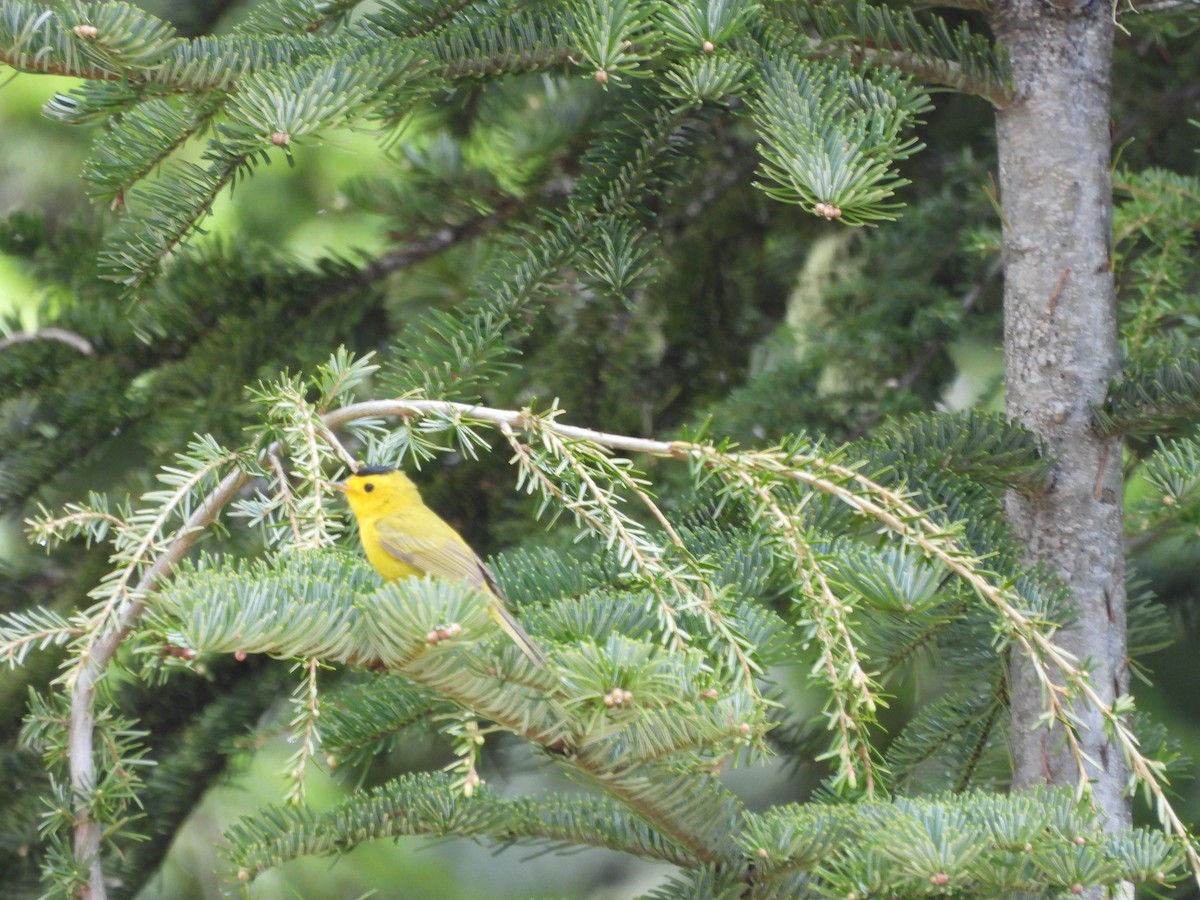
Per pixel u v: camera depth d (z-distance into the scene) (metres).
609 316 10.95
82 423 10.16
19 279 13.59
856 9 7.64
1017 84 7.68
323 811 6.30
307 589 5.10
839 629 5.49
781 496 6.84
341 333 10.70
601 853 14.98
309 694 5.20
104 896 5.87
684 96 6.95
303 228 15.66
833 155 6.22
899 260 11.73
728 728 5.05
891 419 7.78
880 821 5.14
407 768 11.50
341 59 6.82
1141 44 11.01
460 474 10.87
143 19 6.45
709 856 5.89
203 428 9.96
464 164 10.88
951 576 7.02
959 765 7.70
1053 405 7.43
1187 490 7.51
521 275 8.22
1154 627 8.17
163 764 9.77
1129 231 9.88
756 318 12.15
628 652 4.83
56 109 6.72
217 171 6.99
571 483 5.89
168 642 4.65
